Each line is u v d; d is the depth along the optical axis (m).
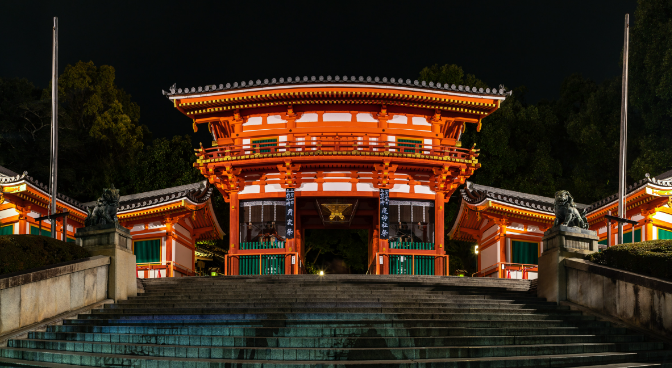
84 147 57.03
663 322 16.53
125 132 57.22
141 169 57.75
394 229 33.78
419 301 19.02
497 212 36.38
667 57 41.78
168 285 23.28
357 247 54.34
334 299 19.55
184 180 56.34
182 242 39.81
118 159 58.16
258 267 33.31
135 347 14.93
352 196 33.91
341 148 34.09
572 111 58.31
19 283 16.48
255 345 15.09
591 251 21.39
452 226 44.16
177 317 17.38
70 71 57.75
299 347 14.91
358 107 34.50
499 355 15.12
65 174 54.31
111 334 15.98
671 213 33.66
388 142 33.38
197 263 57.12
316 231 54.88
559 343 16.38
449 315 17.61
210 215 40.31
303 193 33.91
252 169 34.06
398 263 33.28
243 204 34.47
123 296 21.00
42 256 18.75
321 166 33.72
